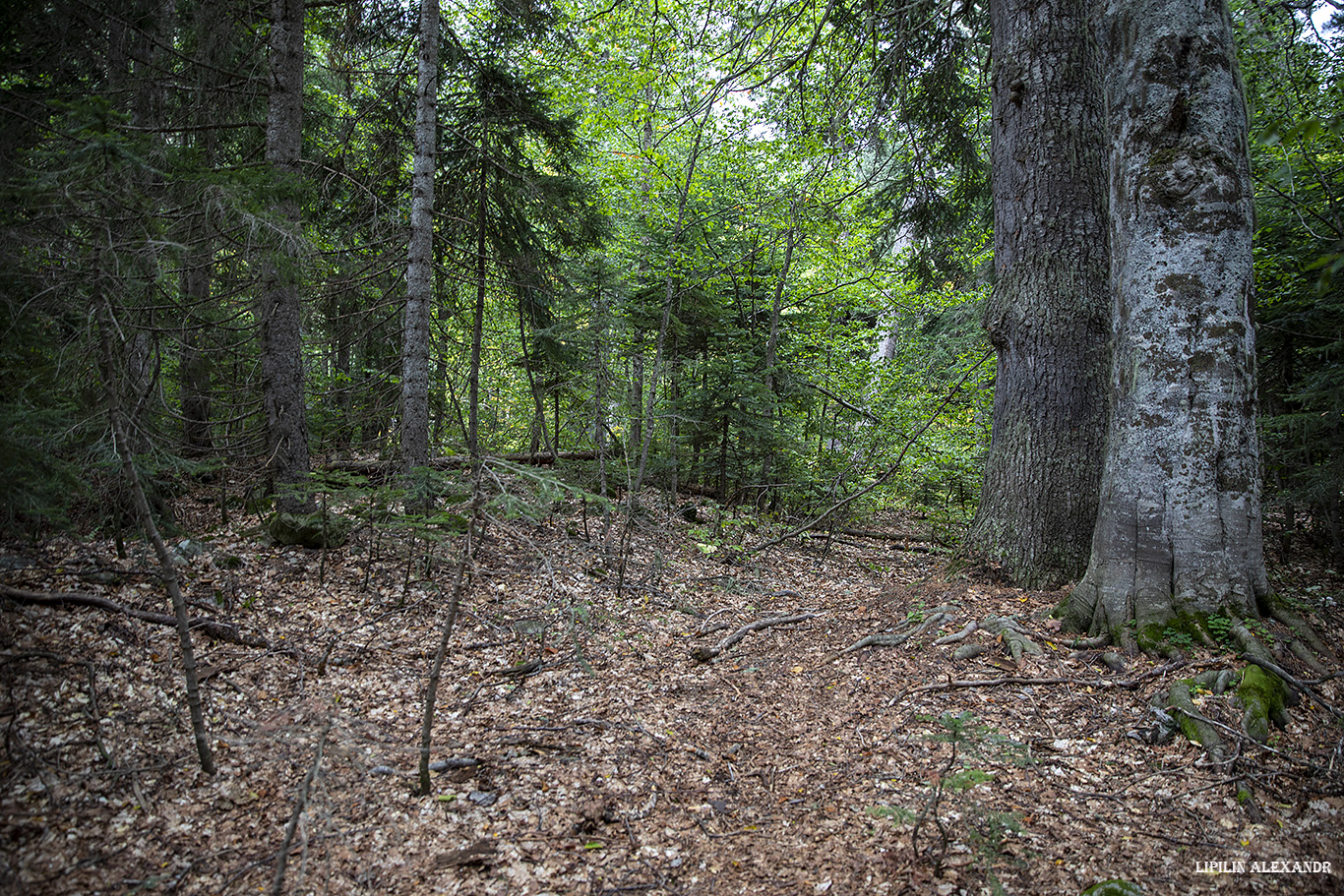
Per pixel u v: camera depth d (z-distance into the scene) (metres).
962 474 11.48
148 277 4.37
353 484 6.39
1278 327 8.49
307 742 4.04
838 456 11.79
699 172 12.59
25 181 4.03
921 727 4.31
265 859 3.16
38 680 4.01
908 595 6.47
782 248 13.26
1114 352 5.24
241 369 8.33
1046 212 6.32
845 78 8.98
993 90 6.84
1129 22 5.00
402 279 9.02
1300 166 7.73
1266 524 9.73
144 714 4.01
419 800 3.68
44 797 3.28
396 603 6.18
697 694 5.18
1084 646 4.96
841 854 3.26
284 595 5.92
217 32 7.45
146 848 3.13
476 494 3.97
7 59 5.78
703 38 9.48
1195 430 4.77
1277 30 7.58
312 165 7.96
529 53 11.10
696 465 12.62
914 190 11.48
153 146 4.41
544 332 9.80
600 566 8.01
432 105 7.98
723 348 12.29
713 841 3.44
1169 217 4.82
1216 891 2.92
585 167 14.12
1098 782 3.72
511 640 5.85
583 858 3.29
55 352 4.73
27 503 4.04
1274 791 3.53
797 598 7.67
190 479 8.22
